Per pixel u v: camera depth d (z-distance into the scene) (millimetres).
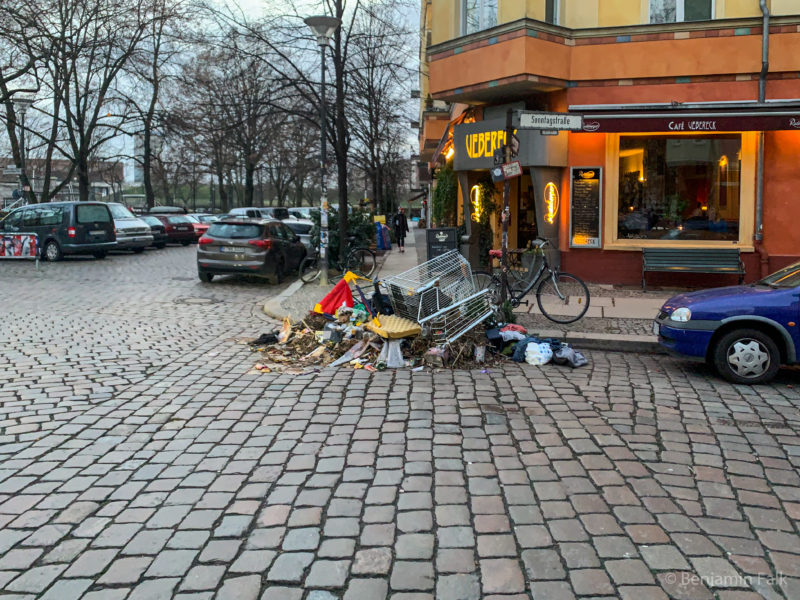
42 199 30422
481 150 14383
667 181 13359
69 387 6660
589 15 13289
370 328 7855
